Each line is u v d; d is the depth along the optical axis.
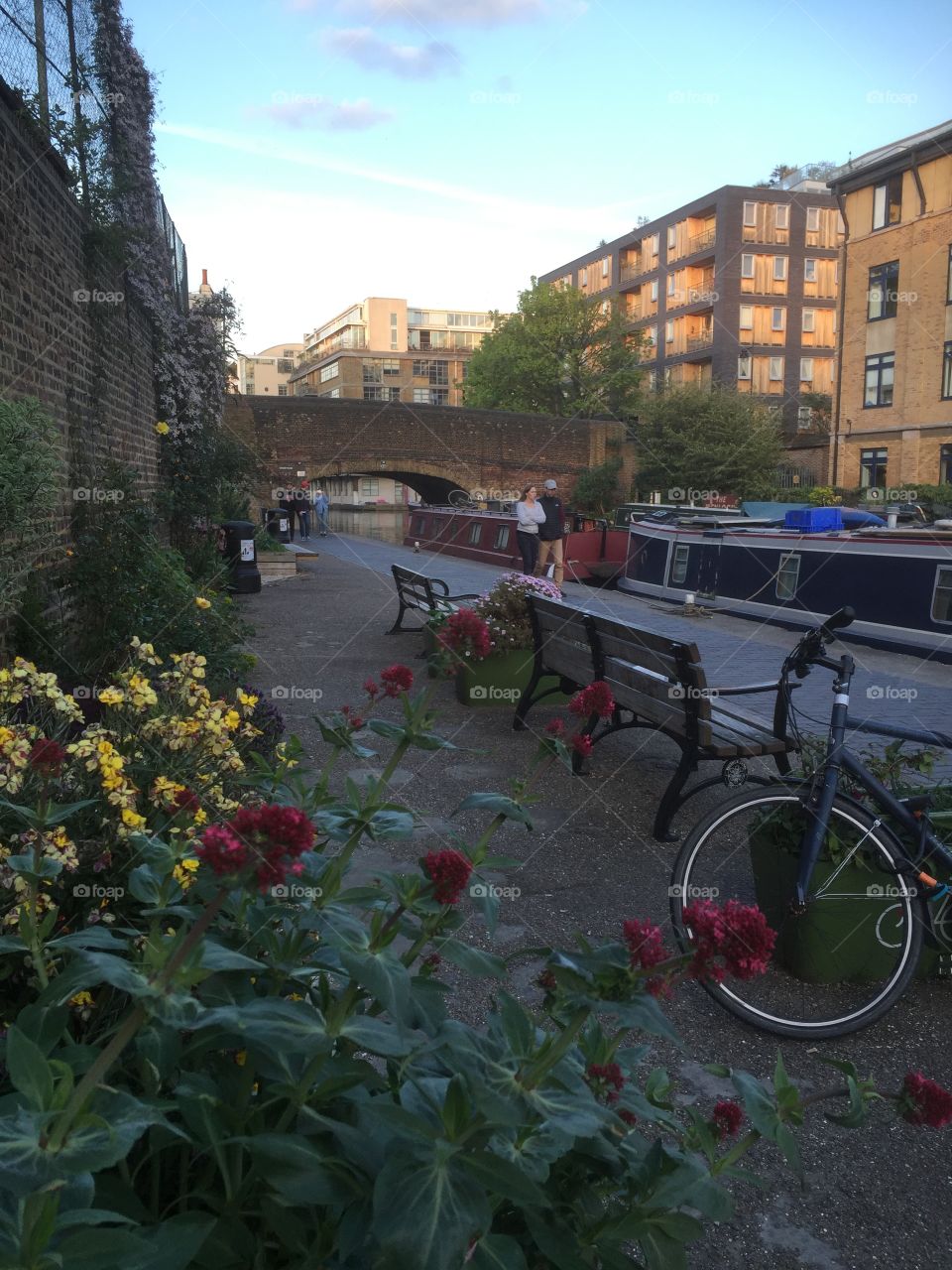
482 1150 1.27
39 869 1.74
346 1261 1.35
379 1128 1.33
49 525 6.56
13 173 6.37
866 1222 2.30
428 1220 1.15
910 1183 2.44
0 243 6.01
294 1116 1.41
